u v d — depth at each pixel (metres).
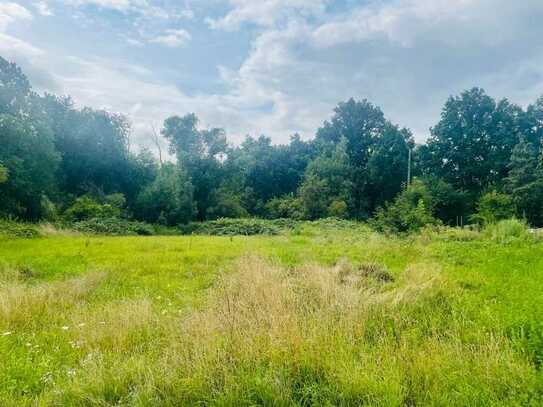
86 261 11.01
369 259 10.24
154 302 6.46
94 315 5.29
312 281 6.41
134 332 4.65
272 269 7.51
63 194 39.12
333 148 53.88
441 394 2.91
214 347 3.68
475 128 47.66
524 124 49.38
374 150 52.34
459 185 47.50
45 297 6.38
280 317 4.32
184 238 20.92
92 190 40.69
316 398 2.98
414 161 52.06
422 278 6.52
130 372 3.48
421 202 21.72
